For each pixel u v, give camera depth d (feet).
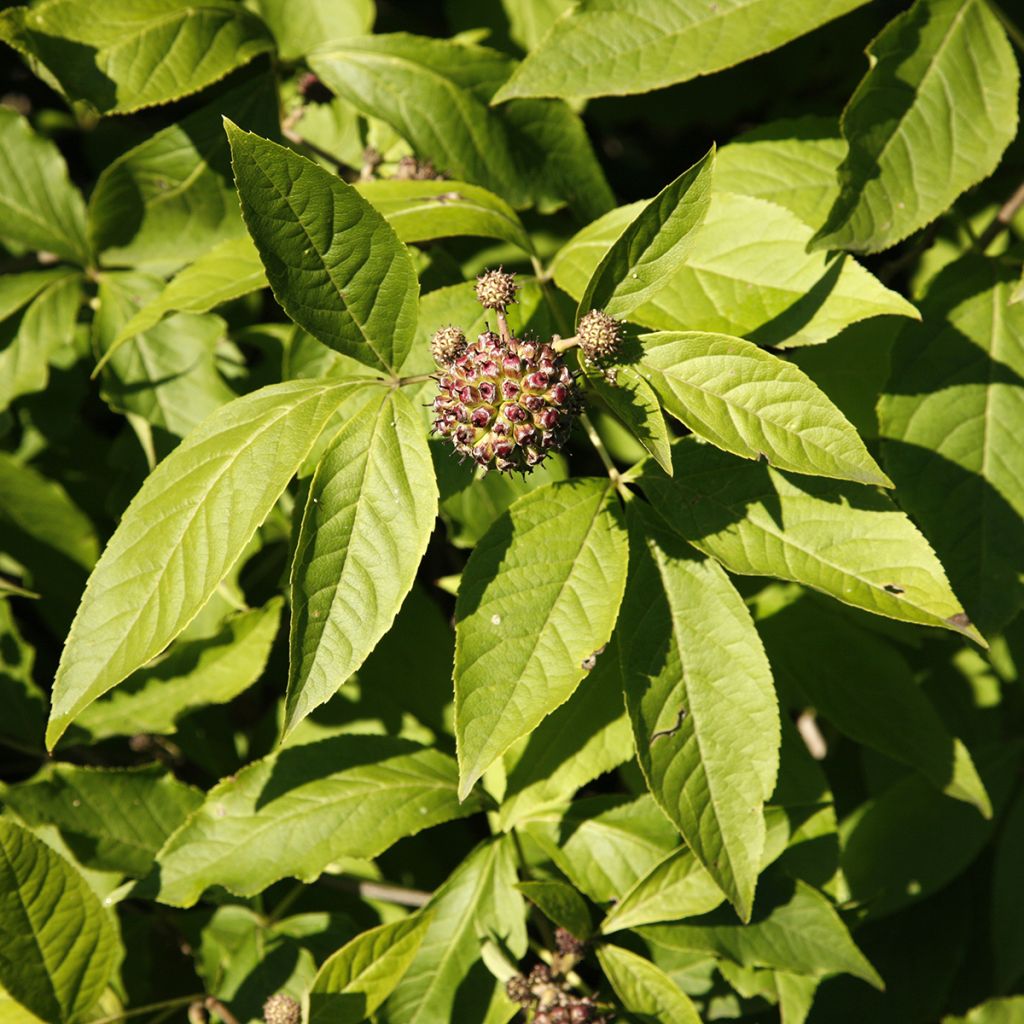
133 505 9.27
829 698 13.53
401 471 9.24
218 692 13.46
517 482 12.13
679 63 11.91
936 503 11.89
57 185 14.20
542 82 11.96
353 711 14.07
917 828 15.07
